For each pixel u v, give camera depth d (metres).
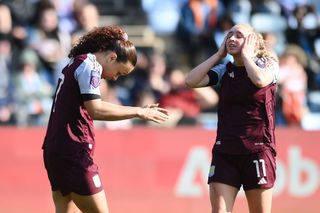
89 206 20.69
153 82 42.19
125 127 39.09
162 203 36.25
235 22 46.56
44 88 41.25
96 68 20.16
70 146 20.31
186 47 46.22
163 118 20.48
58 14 45.72
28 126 38.56
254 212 21.91
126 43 20.66
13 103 40.16
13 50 42.44
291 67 43.06
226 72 21.77
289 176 37.09
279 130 37.09
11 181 35.41
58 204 21.39
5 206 35.31
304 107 42.97
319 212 37.16
